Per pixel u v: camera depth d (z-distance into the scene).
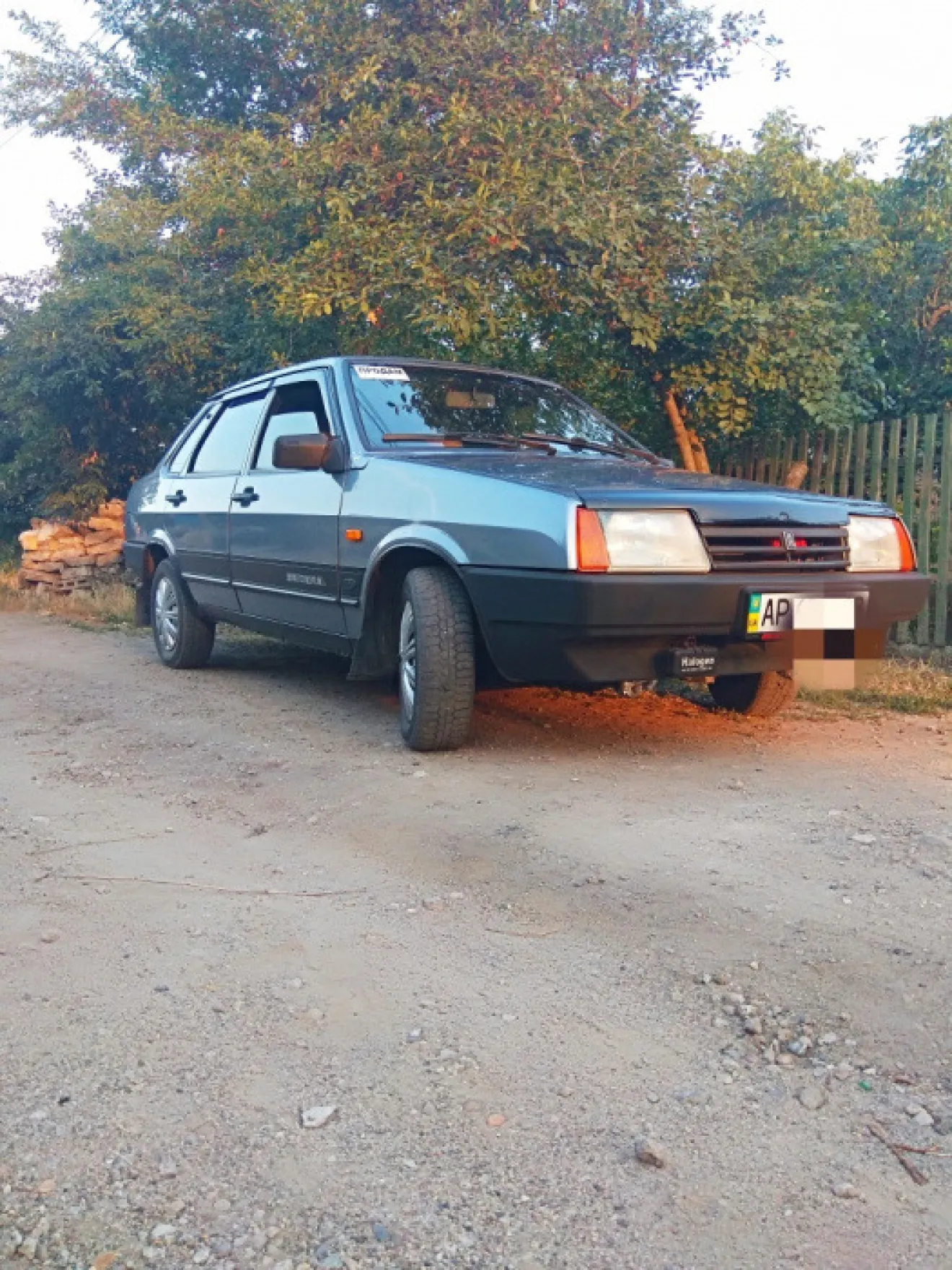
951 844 3.76
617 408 9.13
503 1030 2.71
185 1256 2.03
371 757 4.93
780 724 5.57
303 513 5.69
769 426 8.73
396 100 8.88
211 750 5.26
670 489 4.52
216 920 3.36
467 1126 2.36
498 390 6.14
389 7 9.42
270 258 9.73
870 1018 2.72
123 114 14.14
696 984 2.89
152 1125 2.39
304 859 3.82
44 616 10.91
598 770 4.67
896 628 7.49
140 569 7.99
